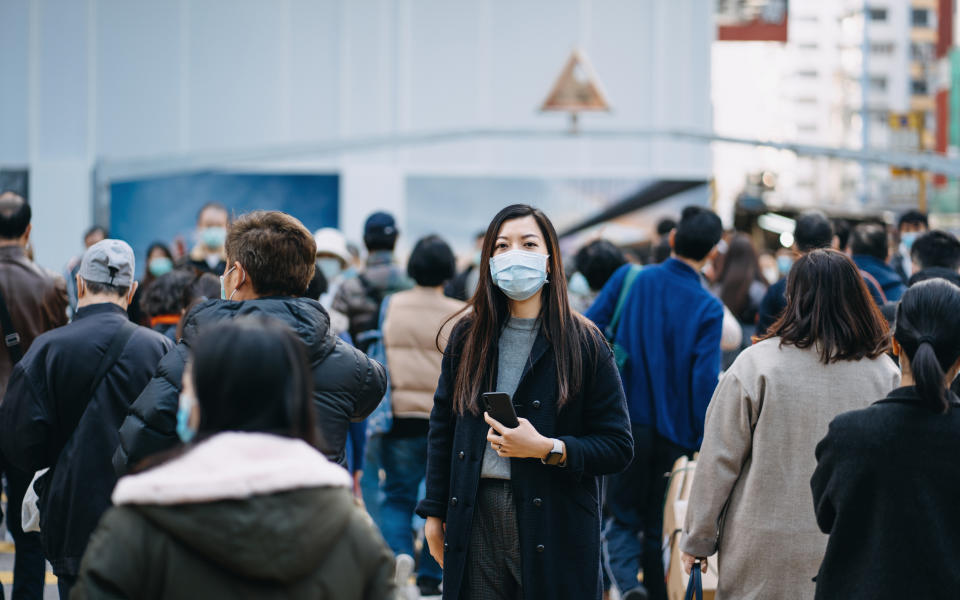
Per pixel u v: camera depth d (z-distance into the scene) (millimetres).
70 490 4520
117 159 24031
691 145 24781
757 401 4180
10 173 23891
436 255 7113
